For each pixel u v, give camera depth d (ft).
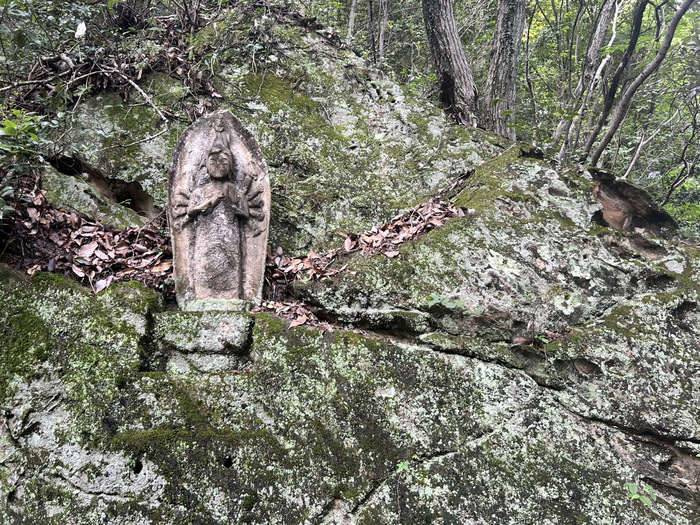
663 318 11.89
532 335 11.40
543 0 28.43
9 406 8.62
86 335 9.45
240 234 11.69
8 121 9.90
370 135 17.29
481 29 28.50
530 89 21.70
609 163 23.80
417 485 9.16
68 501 8.04
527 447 10.00
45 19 14.98
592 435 10.42
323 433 9.27
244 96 16.65
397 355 10.44
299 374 9.78
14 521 7.97
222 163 11.46
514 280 12.09
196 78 16.44
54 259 10.67
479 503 9.23
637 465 10.23
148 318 9.96
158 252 12.27
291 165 15.60
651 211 16.12
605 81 19.90
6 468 8.29
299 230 14.28
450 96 20.12
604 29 19.43
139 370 9.29
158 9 22.11
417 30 29.58
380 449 9.36
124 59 16.06
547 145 19.98
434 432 9.77
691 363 11.30
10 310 9.48
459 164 16.44
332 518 8.60
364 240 13.57
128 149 14.57
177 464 8.41
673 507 9.80
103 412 8.71
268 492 8.54
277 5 19.58
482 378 10.59
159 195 14.20
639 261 12.84
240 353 10.15
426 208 14.40
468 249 12.47
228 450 8.71
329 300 11.55
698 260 13.19
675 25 14.21
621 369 11.09
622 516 9.57
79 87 14.94
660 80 21.24
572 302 11.92
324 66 18.40
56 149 13.91
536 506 9.39
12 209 9.74
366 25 30.25
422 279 11.93
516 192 14.05
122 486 8.15
